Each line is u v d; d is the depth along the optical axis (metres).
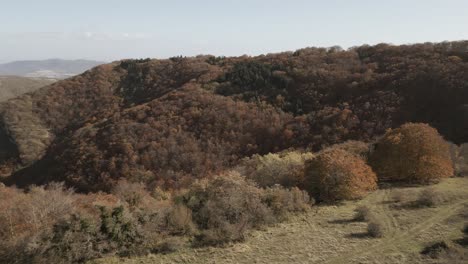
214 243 15.55
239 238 15.96
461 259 12.71
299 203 19.92
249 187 19.11
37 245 13.32
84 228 14.15
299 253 14.43
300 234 16.44
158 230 16.00
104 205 15.35
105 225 14.52
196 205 17.92
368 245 14.84
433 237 15.09
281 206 18.94
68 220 14.13
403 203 19.91
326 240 15.57
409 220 17.28
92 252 13.97
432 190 20.09
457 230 15.61
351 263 13.36
